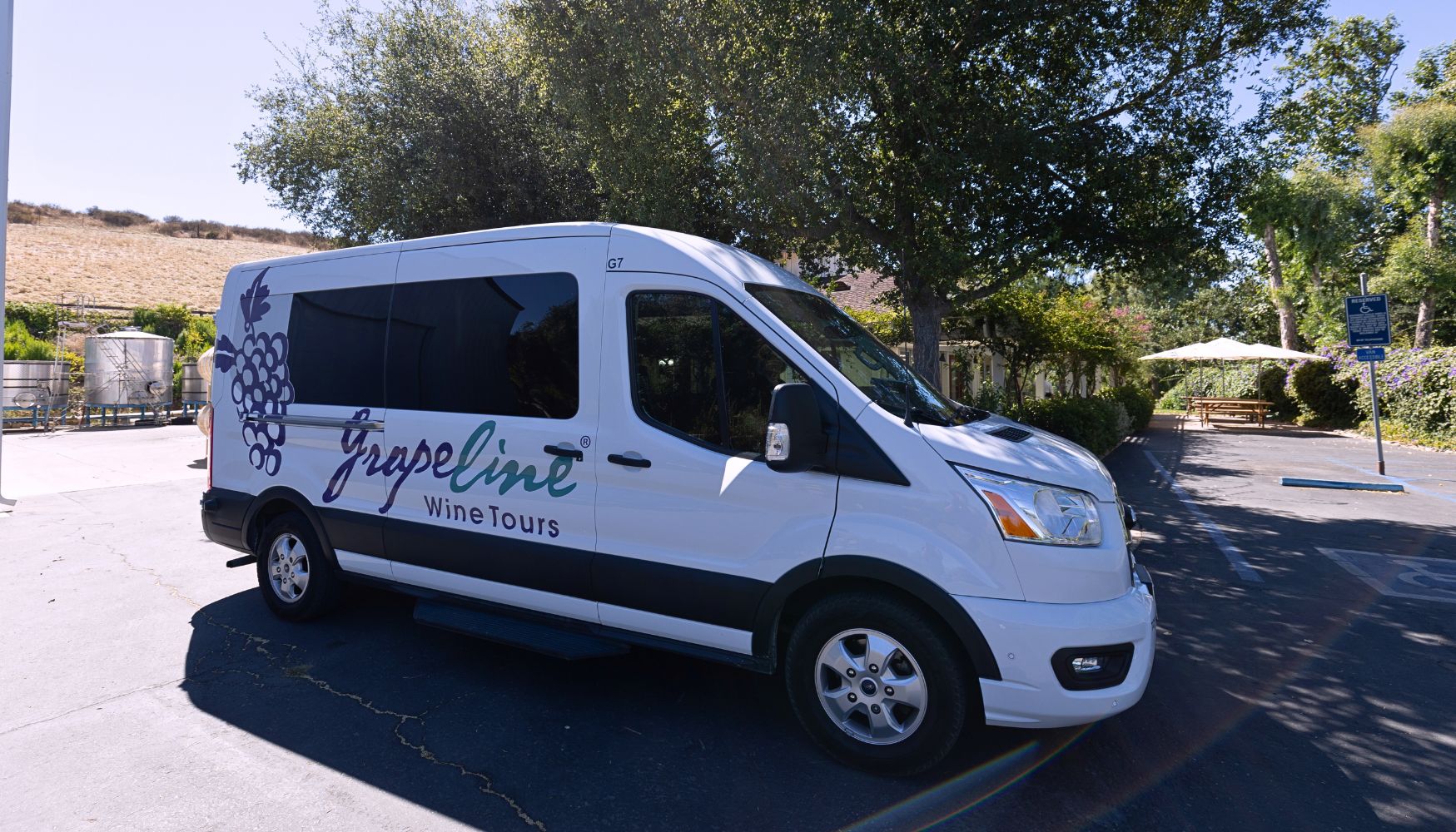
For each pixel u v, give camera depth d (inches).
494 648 187.3
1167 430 917.8
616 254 154.3
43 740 140.0
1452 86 864.3
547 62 347.9
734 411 140.6
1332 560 281.3
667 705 158.1
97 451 573.6
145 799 121.7
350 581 190.4
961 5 284.7
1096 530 127.1
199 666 174.6
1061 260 367.6
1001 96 320.8
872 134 323.9
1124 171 319.9
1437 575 260.7
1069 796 126.6
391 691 162.6
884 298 406.6
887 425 129.7
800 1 286.4
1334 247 940.6
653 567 144.2
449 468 168.7
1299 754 142.1
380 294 184.1
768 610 134.7
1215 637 202.8
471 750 138.7
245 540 207.3
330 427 188.1
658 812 120.4
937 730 125.7
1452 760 140.2
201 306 1491.1
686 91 316.2
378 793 124.4
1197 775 134.0
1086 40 319.9
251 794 123.6
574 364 154.9
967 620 121.6
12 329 935.0
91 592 228.2
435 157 431.2
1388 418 792.3
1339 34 943.0
